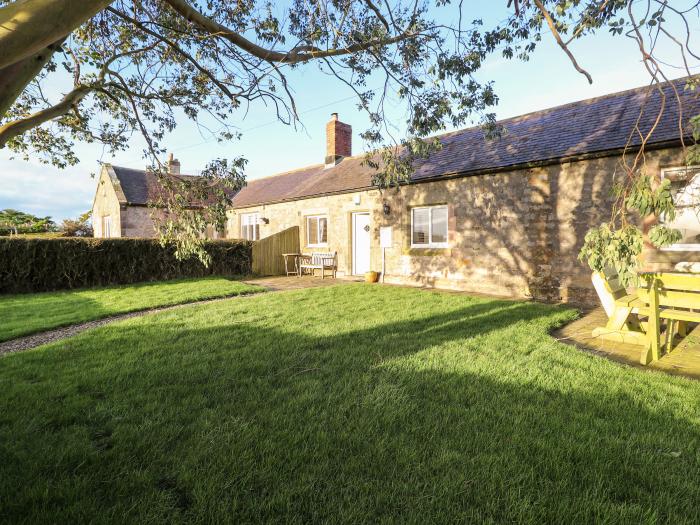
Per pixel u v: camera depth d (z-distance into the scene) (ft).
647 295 14.26
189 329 19.02
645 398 10.30
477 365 12.86
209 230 66.80
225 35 13.58
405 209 39.09
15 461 7.71
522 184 30.14
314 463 7.55
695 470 7.27
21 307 26.89
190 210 16.98
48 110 11.89
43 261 35.81
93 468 7.48
